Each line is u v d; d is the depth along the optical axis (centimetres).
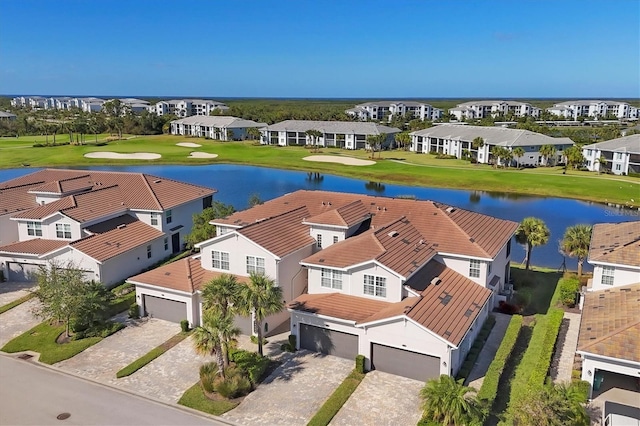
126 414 2477
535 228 4362
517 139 11319
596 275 3281
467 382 2762
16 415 2458
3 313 3691
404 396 2636
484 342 3194
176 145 14600
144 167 11300
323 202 4425
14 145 14138
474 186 9062
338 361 3008
